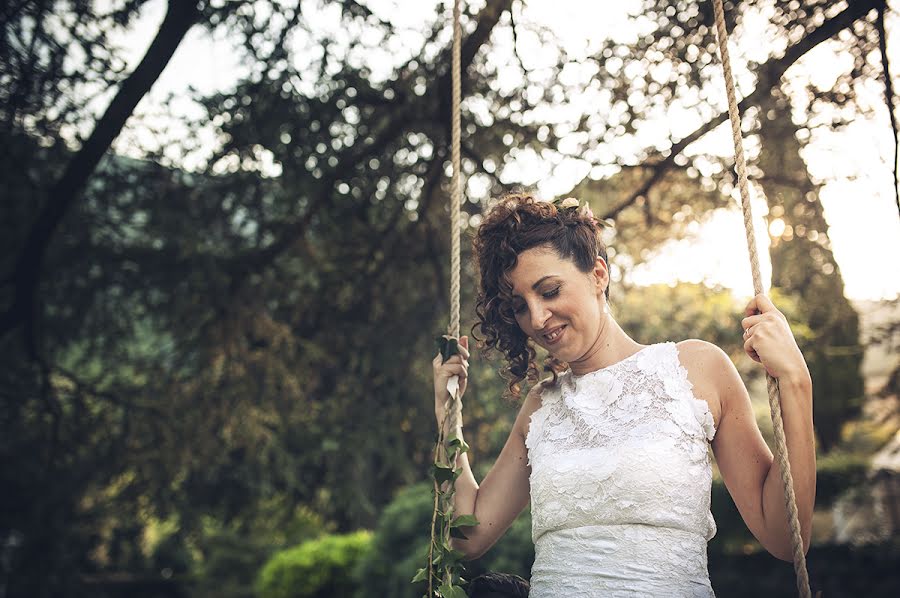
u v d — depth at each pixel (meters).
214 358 5.91
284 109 4.79
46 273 5.61
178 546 7.11
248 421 6.16
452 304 2.29
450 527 2.04
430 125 5.04
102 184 5.46
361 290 5.80
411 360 5.95
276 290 5.88
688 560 1.79
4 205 5.34
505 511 2.13
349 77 4.74
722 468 1.86
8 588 6.72
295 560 10.70
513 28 4.20
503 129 4.87
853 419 7.18
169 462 6.22
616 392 1.92
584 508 1.85
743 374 5.72
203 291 5.71
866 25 3.69
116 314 6.03
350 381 6.19
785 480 1.68
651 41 4.15
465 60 4.50
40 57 4.34
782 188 4.66
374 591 6.44
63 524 6.80
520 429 2.15
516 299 1.98
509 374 2.16
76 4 4.25
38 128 4.65
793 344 1.76
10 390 6.15
